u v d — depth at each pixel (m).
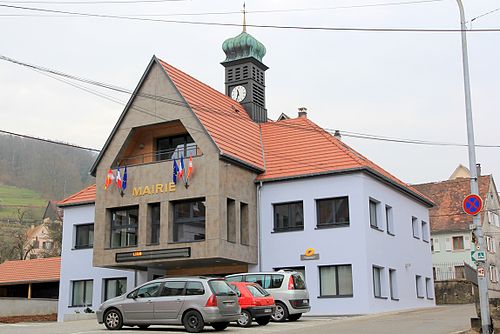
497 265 59.09
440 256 55.03
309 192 30.53
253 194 31.45
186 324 19.22
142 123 31.34
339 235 29.47
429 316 24.91
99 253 31.02
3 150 123.69
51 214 113.38
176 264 30.84
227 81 39.81
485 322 18.42
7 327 23.19
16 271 43.81
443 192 58.91
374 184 31.12
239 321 21.31
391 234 32.56
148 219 30.19
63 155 126.00
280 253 30.62
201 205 29.39
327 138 32.91
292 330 19.67
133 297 20.30
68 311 35.62
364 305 28.27
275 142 34.44
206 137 29.34
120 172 31.19
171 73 32.00
